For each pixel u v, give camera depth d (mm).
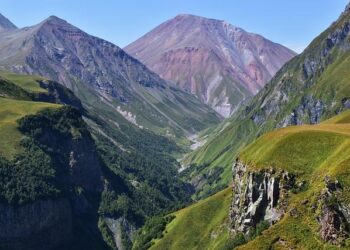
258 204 192125
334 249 140250
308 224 153875
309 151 187250
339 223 144125
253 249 153750
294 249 148750
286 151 192000
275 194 184375
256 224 192875
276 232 156750
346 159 157875
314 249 144625
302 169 182000
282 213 175875
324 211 149000
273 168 188250
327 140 187500
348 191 147750
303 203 161750
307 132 196375
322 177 166625
